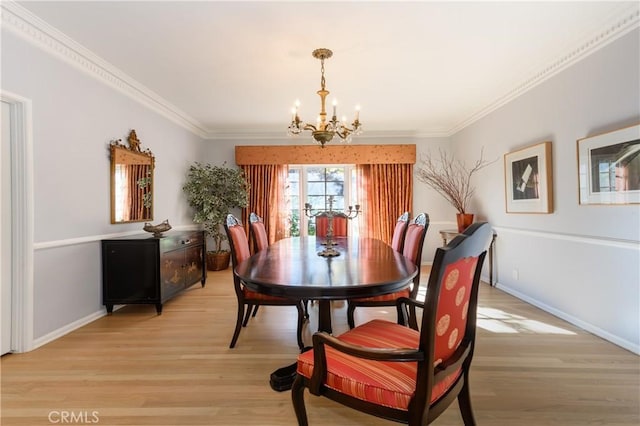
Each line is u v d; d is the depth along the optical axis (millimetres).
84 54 2521
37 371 1874
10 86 2029
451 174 4988
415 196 5188
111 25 2166
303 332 2477
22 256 2117
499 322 2598
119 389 1688
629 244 2025
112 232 2971
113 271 2834
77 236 2559
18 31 2057
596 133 2289
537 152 2912
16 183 2107
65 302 2441
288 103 3797
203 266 3877
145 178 3465
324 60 2691
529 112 3082
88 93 2676
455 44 2438
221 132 5109
